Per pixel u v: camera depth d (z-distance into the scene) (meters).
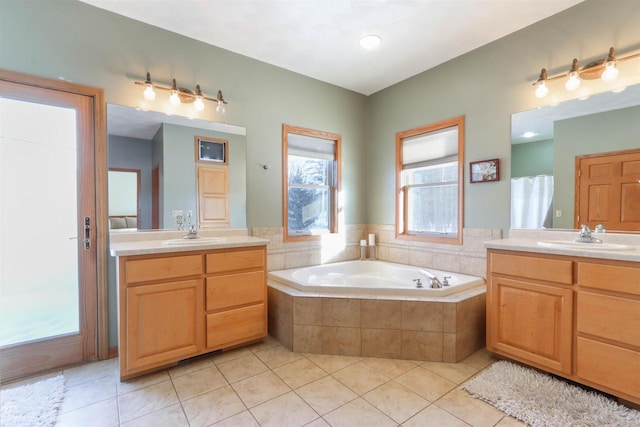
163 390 1.82
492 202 2.71
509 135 2.59
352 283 3.31
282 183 3.20
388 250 3.66
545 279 1.86
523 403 1.65
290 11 2.25
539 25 2.39
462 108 2.91
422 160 3.33
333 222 3.66
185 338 2.05
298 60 3.02
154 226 2.45
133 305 1.87
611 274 1.60
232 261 2.25
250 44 2.72
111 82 2.27
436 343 2.16
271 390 1.83
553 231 2.35
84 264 2.18
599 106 2.14
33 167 2.04
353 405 1.69
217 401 1.72
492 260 2.14
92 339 2.19
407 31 2.51
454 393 1.79
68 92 2.13
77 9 2.13
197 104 2.60
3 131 1.96
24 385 1.87
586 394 1.71
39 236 2.05
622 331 1.56
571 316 1.75
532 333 1.92
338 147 3.65
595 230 2.16
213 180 2.75
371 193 3.88
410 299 2.21
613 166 2.09
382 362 2.17
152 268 1.93
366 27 2.45
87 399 1.73
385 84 3.59
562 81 2.29
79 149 2.17
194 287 2.09
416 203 3.43
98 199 2.22
